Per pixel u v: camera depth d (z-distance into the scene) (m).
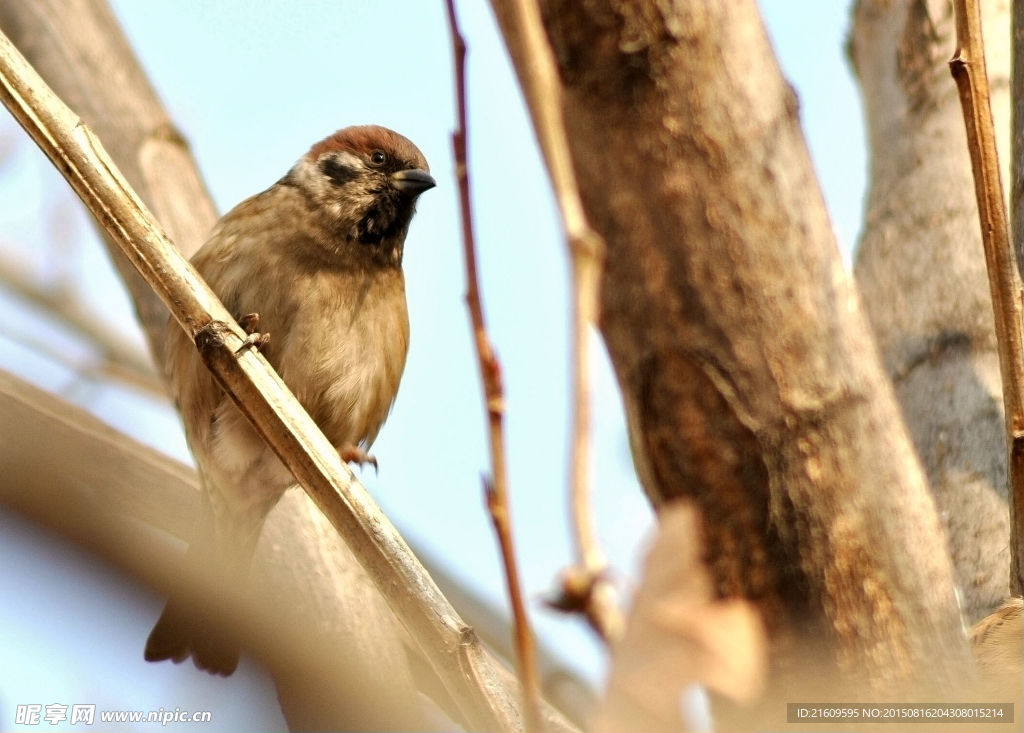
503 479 3.36
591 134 5.30
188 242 10.09
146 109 10.55
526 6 3.32
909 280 8.32
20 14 10.62
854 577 5.27
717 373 5.31
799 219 5.25
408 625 5.96
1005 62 8.52
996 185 5.62
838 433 5.25
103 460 8.45
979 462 7.55
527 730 3.30
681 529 2.78
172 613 6.50
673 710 2.67
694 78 5.20
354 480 6.40
